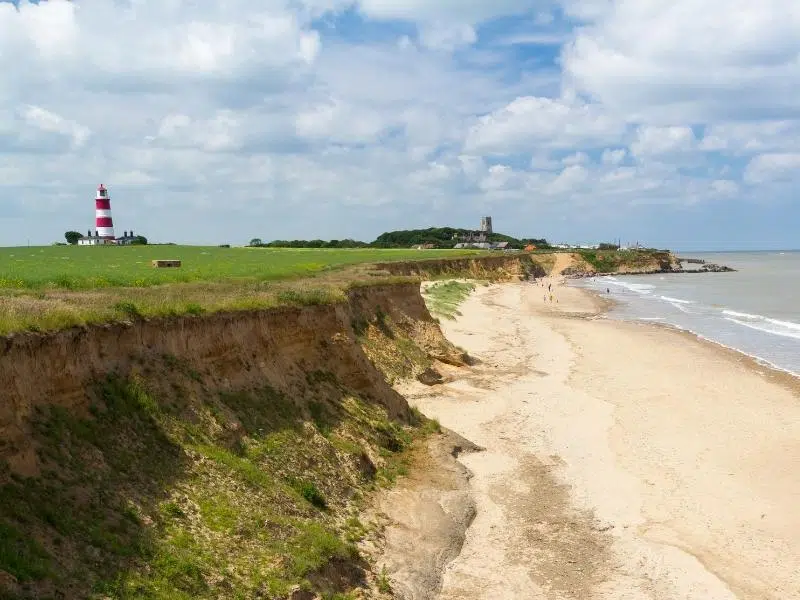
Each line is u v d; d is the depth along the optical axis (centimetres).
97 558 1290
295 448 2202
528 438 3084
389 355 3953
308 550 1700
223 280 4100
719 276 18038
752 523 2214
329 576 1683
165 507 1557
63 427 1520
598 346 5669
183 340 2134
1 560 1116
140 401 1792
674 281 15725
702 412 3541
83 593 1185
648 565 1944
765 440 3058
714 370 4678
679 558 1983
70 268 4928
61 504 1349
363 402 2867
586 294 11331
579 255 19262
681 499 2403
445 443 2862
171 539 1474
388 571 1834
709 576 1886
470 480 2553
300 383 2602
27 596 1088
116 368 1817
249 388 2311
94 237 13850
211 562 1481
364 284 4412
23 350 1491
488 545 2059
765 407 3644
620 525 2200
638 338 6147
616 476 2620
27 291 2303
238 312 2461
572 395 3903
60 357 1608
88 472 1482
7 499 1262
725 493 2456
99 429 1617
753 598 1786
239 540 1606
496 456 2838
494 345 5491
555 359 5038
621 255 19788
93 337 1770
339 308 3184
